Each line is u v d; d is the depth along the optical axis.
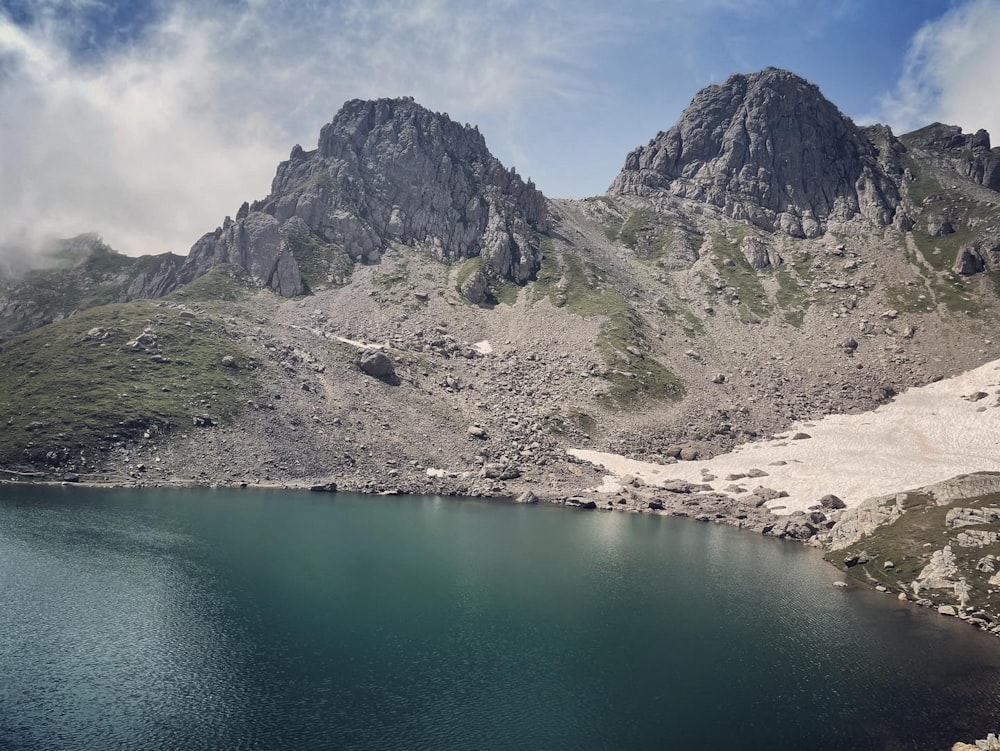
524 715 58.47
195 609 76.88
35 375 157.00
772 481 160.75
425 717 57.34
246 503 127.56
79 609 74.50
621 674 67.19
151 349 172.50
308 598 83.19
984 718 59.78
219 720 55.00
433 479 160.12
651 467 179.88
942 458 156.50
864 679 67.19
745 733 56.66
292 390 174.88
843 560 112.00
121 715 54.72
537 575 98.94
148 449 142.00
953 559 95.50
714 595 93.25
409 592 87.94
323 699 59.34
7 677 59.28
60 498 118.25
